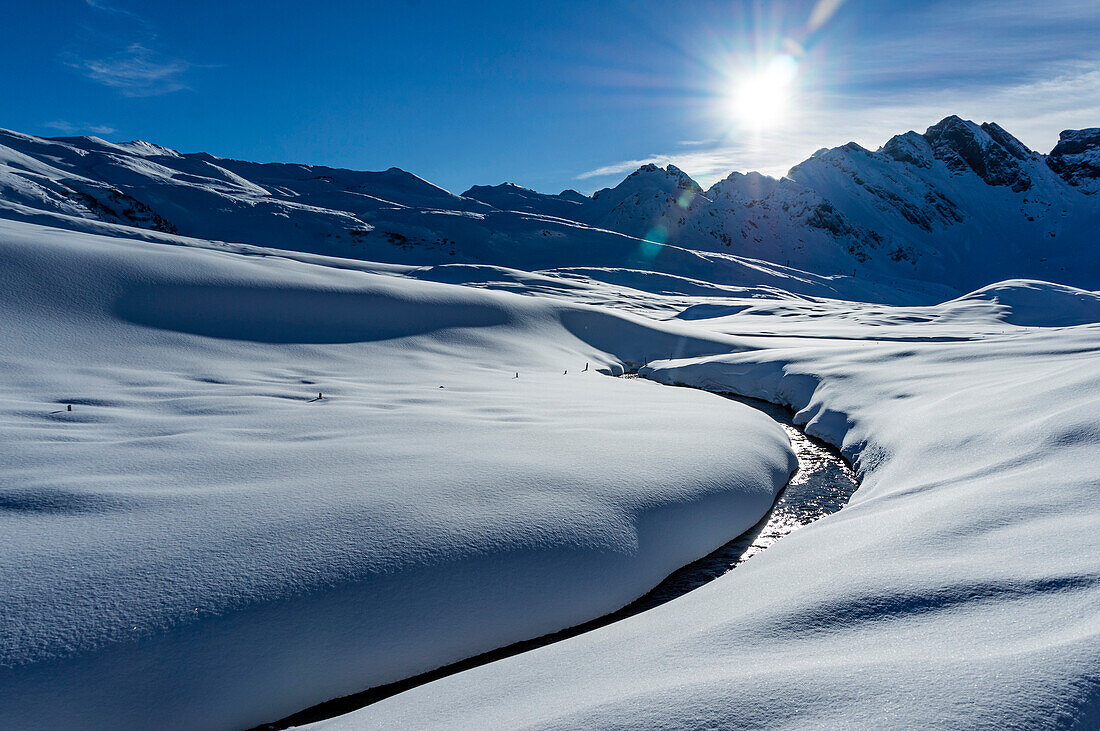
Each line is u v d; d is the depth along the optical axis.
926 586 5.01
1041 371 15.57
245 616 6.78
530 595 8.20
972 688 3.21
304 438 12.57
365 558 7.78
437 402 17.77
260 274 31.36
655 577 9.59
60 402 14.90
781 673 3.73
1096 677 3.11
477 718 4.45
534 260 167.00
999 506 6.83
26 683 5.69
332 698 6.73
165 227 135.25
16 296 22.11
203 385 18.45
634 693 3.86
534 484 10.17
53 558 7.11
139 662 6.15
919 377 19.78
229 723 6.20
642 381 30.52
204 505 8.60
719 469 12.58
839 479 14.73
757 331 54.97
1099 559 4.76
